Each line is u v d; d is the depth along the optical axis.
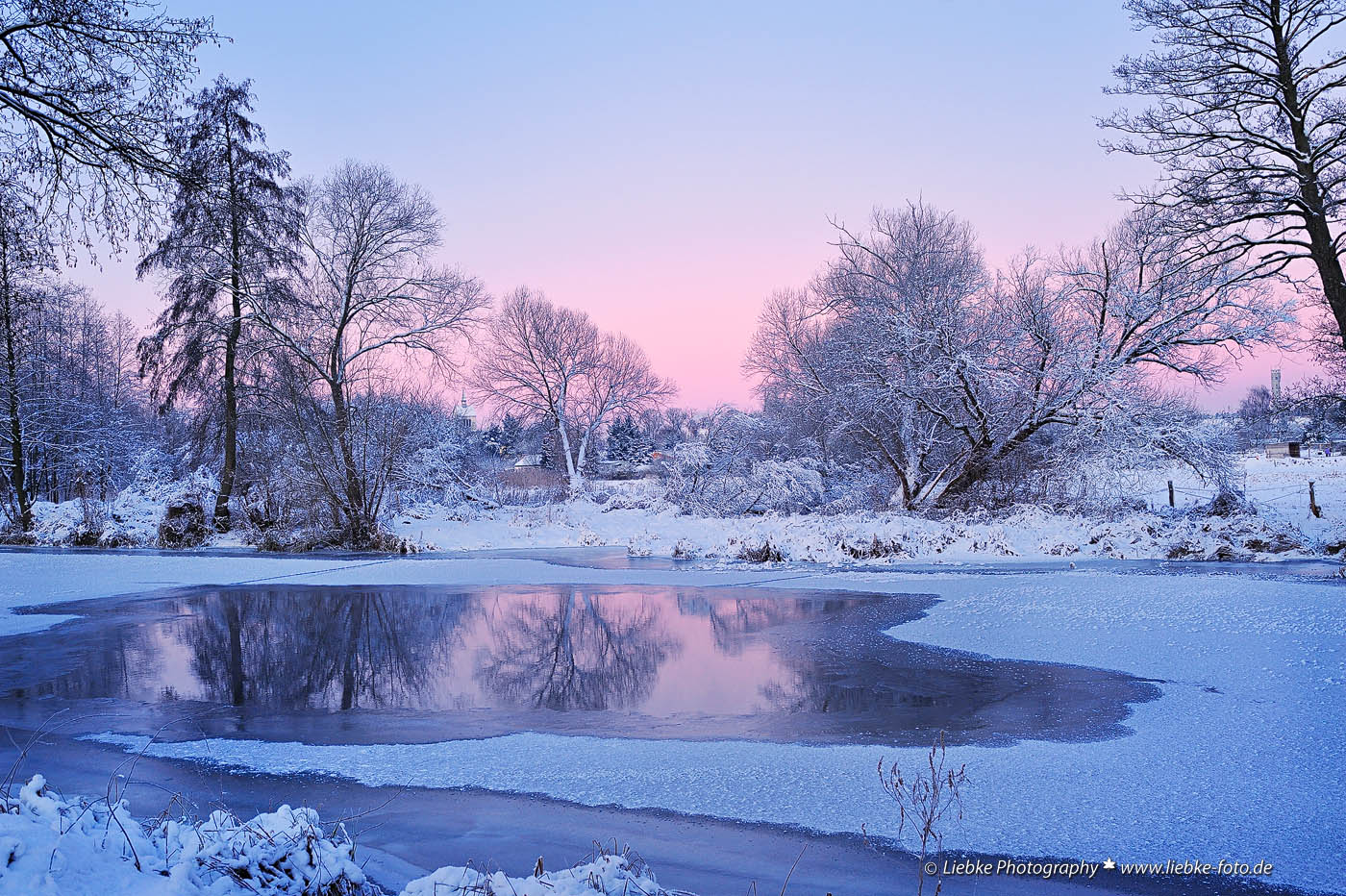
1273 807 5.76
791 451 36.78
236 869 3.81
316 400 29.92
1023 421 26.69
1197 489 29.22
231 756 7.62
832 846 5.42
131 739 8.20
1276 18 22.88
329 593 18.48
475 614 15.50
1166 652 10.49
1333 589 13.64
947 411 28.34
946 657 10.99
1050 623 12.57
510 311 52.62
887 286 28.67
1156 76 23.77
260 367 32.22
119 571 22.61
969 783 6.44
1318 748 6.86
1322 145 22.56
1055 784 6.36
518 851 5.41
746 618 14.46
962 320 27.16
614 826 5.84
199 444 36.28
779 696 9.41
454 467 39.69
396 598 17.67
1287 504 28.56
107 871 3.50
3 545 33.75
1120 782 6.34
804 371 32.78
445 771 7.10
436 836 5.67
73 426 45.78
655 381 56.50
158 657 12.12
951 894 4.73
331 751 7.73
